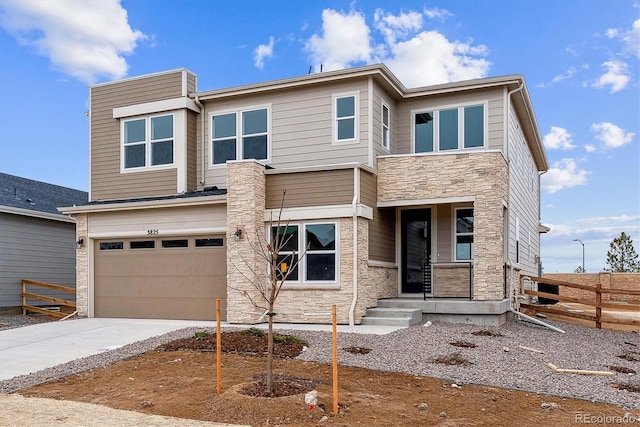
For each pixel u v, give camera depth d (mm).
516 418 6391
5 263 18891
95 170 17844
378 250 14953
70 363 9445
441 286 15383
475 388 7602
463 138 15859
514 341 11305
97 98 18031
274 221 14000
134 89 17438
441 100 16234
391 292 15672
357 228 13328
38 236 20391
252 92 16094
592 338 13336
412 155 14711
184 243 15156
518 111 17641
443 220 15922
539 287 23703
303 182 13922
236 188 13953
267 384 6910
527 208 21422
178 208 15141
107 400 7172
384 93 15875
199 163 16984
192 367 8758
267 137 16094
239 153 16391
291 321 13664
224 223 14539
